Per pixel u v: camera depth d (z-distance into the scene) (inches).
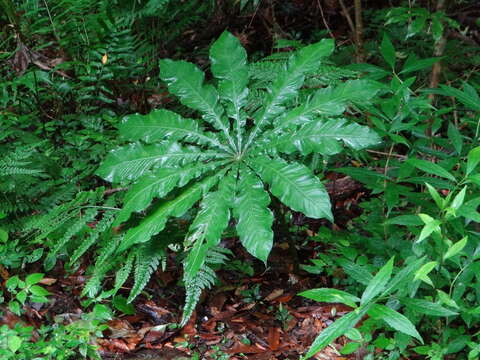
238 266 130.9
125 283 124.7
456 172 106.2
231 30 217.9
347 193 150.1
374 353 107.3
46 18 165.8
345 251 113.7
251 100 119.4
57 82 159.2
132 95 175.9
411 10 123.3
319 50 97.0
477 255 90.3
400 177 100.7
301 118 93.4
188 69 98.4
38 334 108.0
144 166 92.8
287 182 86.4
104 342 110.2
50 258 118.7
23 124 149.6
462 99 108.3
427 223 72.9
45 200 122.8
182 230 110.8
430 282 74.6
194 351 111.0
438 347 92.4
